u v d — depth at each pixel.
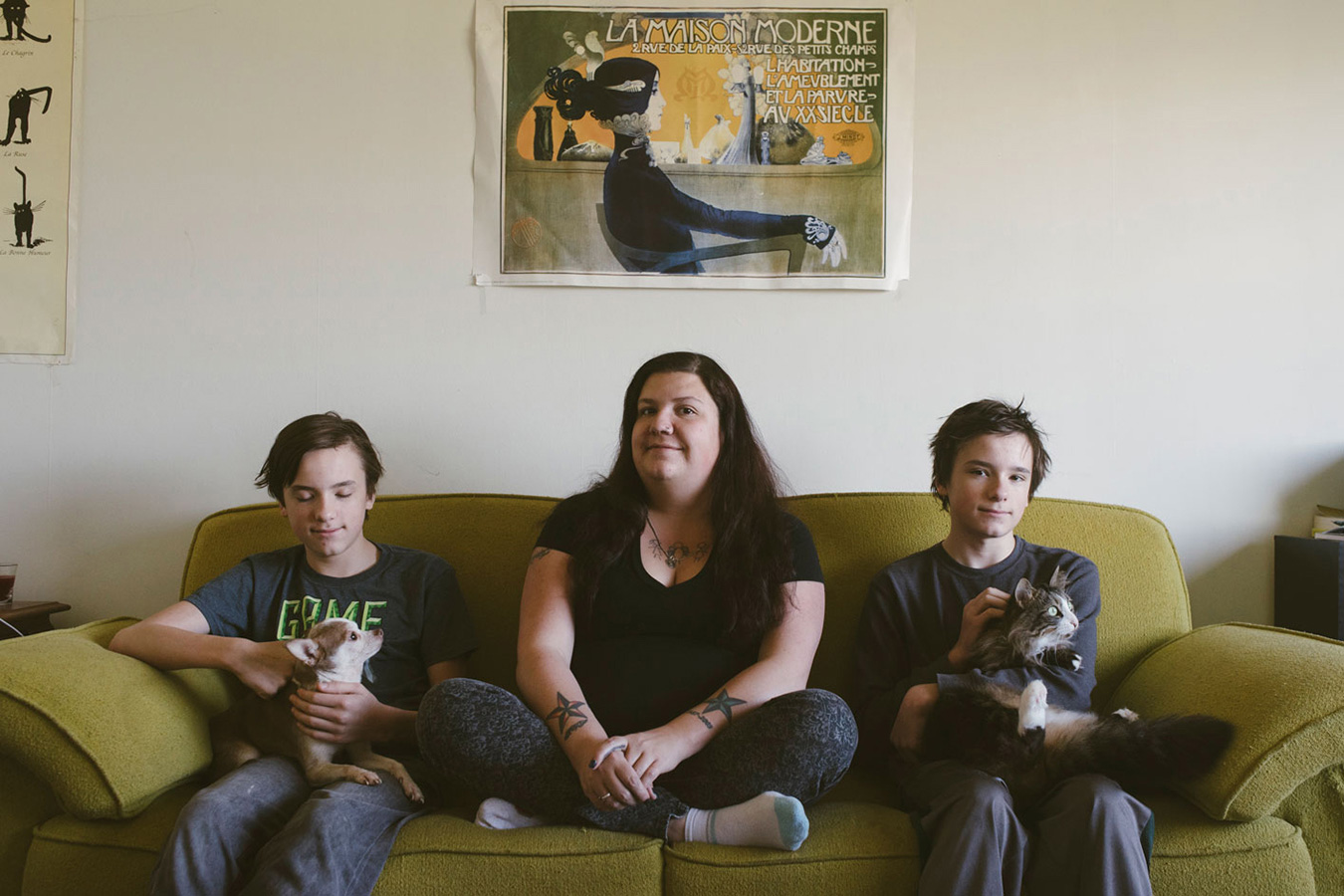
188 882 1.09
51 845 1.17
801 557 1.47
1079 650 1.42
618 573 1.46
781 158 1.94
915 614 1.52
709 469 1.48
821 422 1.95
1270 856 1.16
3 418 1.93
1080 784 1.17
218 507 1.93
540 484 1.95
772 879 1.13
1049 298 1.95
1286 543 1.85
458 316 1.95
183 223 1.94
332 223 1.95
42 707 1.17
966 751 1.27
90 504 1.93
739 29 1.94
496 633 1.67
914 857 1.16
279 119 1.95
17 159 1.93
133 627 1.39
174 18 1.95
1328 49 1.95
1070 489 1.94
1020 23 1.95
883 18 1.94
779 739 1.20
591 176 1.94
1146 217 1.95
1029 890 1.15
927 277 1.95
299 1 1.95
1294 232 1.95
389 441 1.94
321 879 1.08
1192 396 1.94
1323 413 1.93
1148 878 1.12
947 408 1.95
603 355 1.95
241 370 1.94
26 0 1.93
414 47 1.95
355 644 1.33
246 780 1.22
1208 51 1.95
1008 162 1.95
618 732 1.34
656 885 1.15
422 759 1.36
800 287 1.94
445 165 1.95
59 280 1.93
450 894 1.13
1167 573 1.68
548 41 1.94
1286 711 1.18
